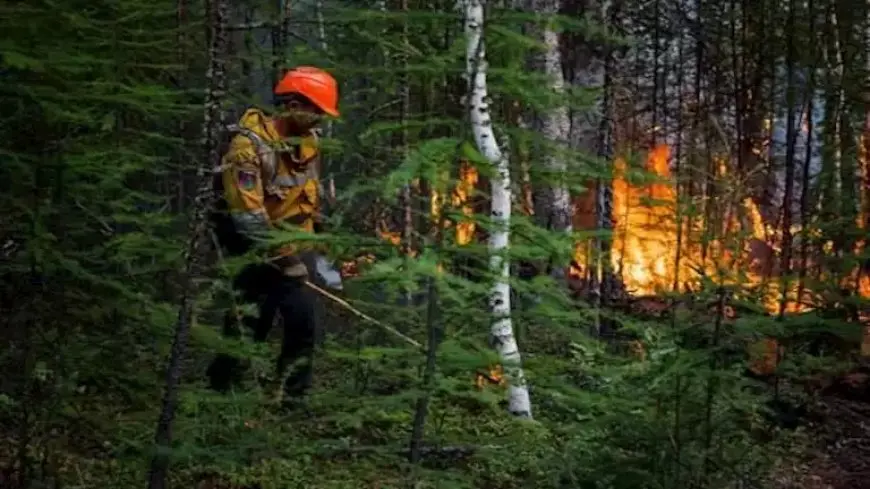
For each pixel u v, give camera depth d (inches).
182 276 162.2
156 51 220.7
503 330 197.6
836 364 218.5
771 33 337.7
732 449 171.3
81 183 167.3
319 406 158.9
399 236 177.5
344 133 231.3
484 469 184.7
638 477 159.8
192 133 248.2
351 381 208.8
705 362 161.0
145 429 163.5
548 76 152.3
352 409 165.6
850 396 251.6
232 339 166.1
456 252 137.9
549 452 175.8
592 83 427.5
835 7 323.3
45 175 160.7
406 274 131.4
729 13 363.6
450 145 129.8
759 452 187.0
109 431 162.6
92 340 162.2
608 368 169.0
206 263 198.2
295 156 205.6
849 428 231.5
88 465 164.6
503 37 147.3
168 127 235.5
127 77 194.7
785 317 170.9
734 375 155.8
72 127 176.6
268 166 201.5
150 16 209.5
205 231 171.5
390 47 179.0
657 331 166.2
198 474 172.2
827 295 192.1
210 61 141.1
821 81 319.9
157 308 163.6
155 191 231.0
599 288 307.9
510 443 176.1
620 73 427.5
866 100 317.1
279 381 192.7
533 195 284.8
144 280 178.7
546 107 162.7
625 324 169.5
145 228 176.1
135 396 167.0
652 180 166.2
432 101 198.8
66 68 162.7
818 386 253.0
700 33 399.5
